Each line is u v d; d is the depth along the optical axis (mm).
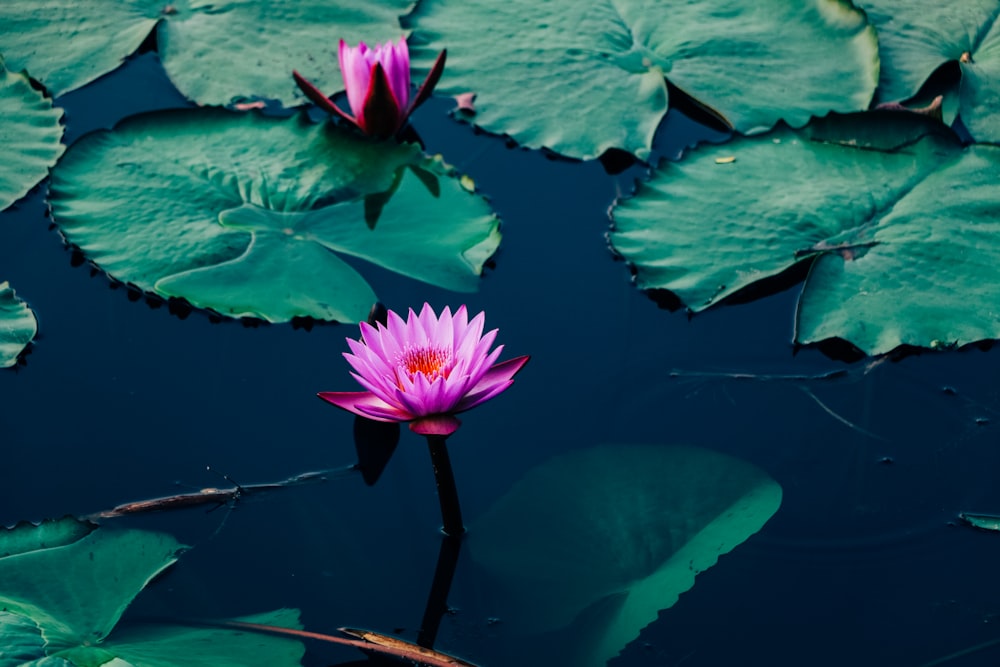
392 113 2719
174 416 2141
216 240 2402
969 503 1996
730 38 3092
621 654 1709
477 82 2957
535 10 3180
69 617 1641
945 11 3195
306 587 1803
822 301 2348
